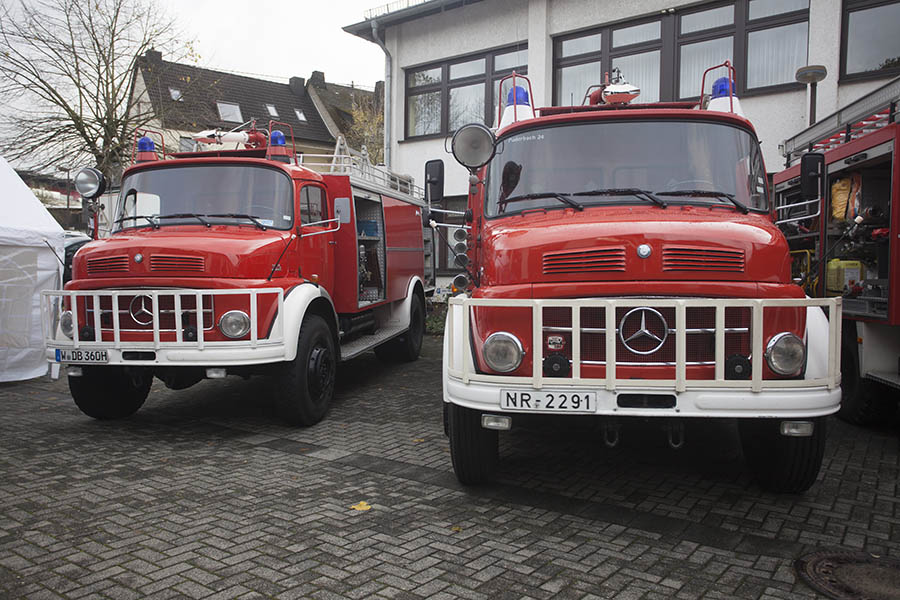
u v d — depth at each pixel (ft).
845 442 18.12
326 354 21.24
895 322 16.58
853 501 13.64
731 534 12.02
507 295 12.64
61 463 16.69
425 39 51.21
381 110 109.70
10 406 23.77
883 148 17.17
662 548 11.46
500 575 10.48
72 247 55.01
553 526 12.45
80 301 19.38
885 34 34.55
